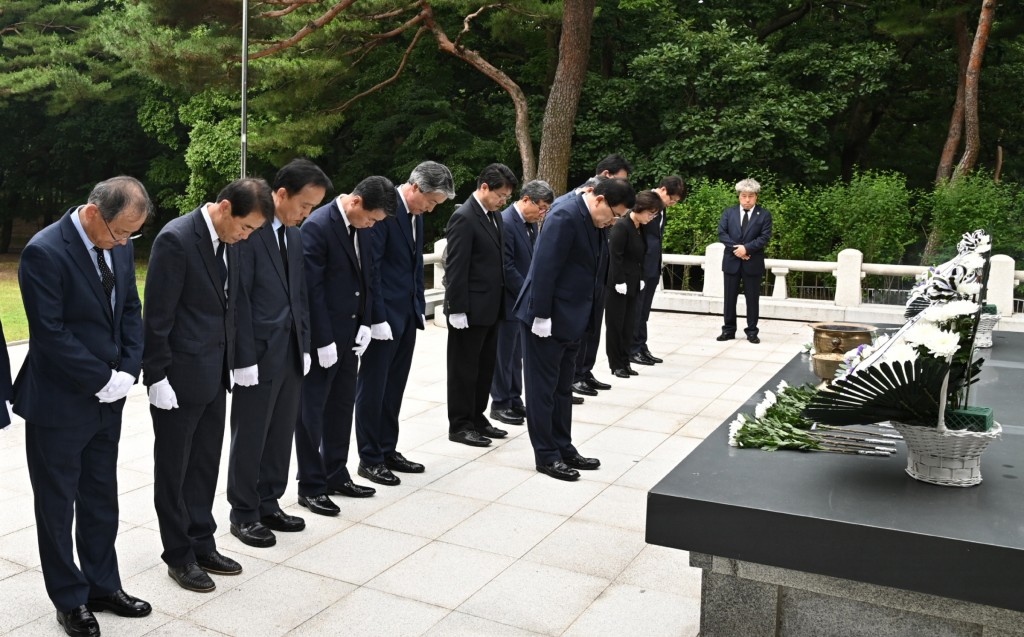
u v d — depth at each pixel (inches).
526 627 122.3
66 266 115.0
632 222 282.0
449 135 662.5
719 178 560.7
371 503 170.7
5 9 771.4
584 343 262.7
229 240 129.7
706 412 245.6
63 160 895.1
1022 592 85.7
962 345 102.1
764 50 597.6
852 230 470.0
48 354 112.7
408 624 122.8
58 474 116.3
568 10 537.3
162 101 764.6
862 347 130.6
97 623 118.7
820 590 98.4
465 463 196.9
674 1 683.4
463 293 203.0
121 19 555.8
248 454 147.6
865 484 104.6
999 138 700.7
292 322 149.3
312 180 142.1
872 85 595.2
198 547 137.6
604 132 629.9
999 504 97.7
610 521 162.6
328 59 554.6
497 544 151.3
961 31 597.0
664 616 126.0
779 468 110.8
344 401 169.9
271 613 125.6
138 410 237.5
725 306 362.9
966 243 155.5
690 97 625.3
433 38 661.3
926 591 89.8
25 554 144.3
